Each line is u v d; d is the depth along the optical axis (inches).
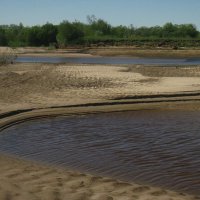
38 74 1166.3
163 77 1130.0
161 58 2357.3
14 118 615.8
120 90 882.1
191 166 398.3
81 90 886.4
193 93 829.8
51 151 453.4
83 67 1422.2
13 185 314.7
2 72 1208.8
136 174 377.4
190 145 472.1
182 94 821.9
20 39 3912.4
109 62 1930.4
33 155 438.3
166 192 324.8
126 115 653.9
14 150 458.0
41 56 2529.5
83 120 616.7
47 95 822.5
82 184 333.4
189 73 1230.3
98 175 372.8
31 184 325.7
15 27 4630.9
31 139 506.6
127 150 453.7
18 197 288.5
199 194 331.3
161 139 500.7
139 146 469.4
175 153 440.8
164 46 3120.1
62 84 975.0
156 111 684.1
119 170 388.5
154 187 339.6
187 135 519.8
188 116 643.5
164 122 600.7
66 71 1262.3
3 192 295.1
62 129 560.4
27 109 669.9
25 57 2413.9
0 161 401.1
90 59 2231.8
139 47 3068.4
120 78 1093.1
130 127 569.6
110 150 454.9
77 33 3587.6
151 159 420.8
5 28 4598.9
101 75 1156.5
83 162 413.1
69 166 400.8
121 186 332.5
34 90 886.4
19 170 367.2
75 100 759.7
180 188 344.2
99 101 745.6
